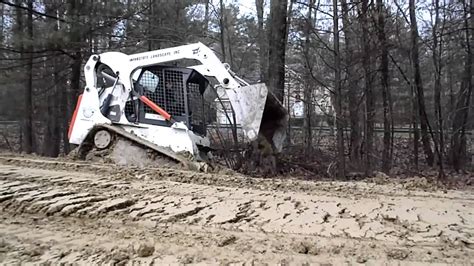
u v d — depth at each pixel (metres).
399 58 15.20
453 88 16.50
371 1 11.98
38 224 4.64
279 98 11.70
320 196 6.09
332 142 13.32
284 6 11.91
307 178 10.64
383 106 13.38
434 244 4.04
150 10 16.88
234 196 5.93
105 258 3.64
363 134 12.52
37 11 15.66
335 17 11.94
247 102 8.98
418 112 14.75
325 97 13.30
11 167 7.95
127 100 9.77
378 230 4.46
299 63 14.62
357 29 12.16
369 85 12.40
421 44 13.82
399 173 12.23
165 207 5.26
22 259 3.63
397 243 4.07
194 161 9.06
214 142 11.40
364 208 5.38
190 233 4.35
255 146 10.15
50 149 20.83
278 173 10.93
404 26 13.72
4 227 4.53
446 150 14.77
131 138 9.35
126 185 6.45
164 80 9.82
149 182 6.80
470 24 13.68
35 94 19.77
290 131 13.55
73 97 17.59
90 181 6.64
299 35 12.95
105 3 15.30
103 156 9.46
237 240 4.14
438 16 13.96
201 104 10.29
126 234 4.30
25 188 6.02
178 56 9.75
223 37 21.91
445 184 8.56
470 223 4.75
